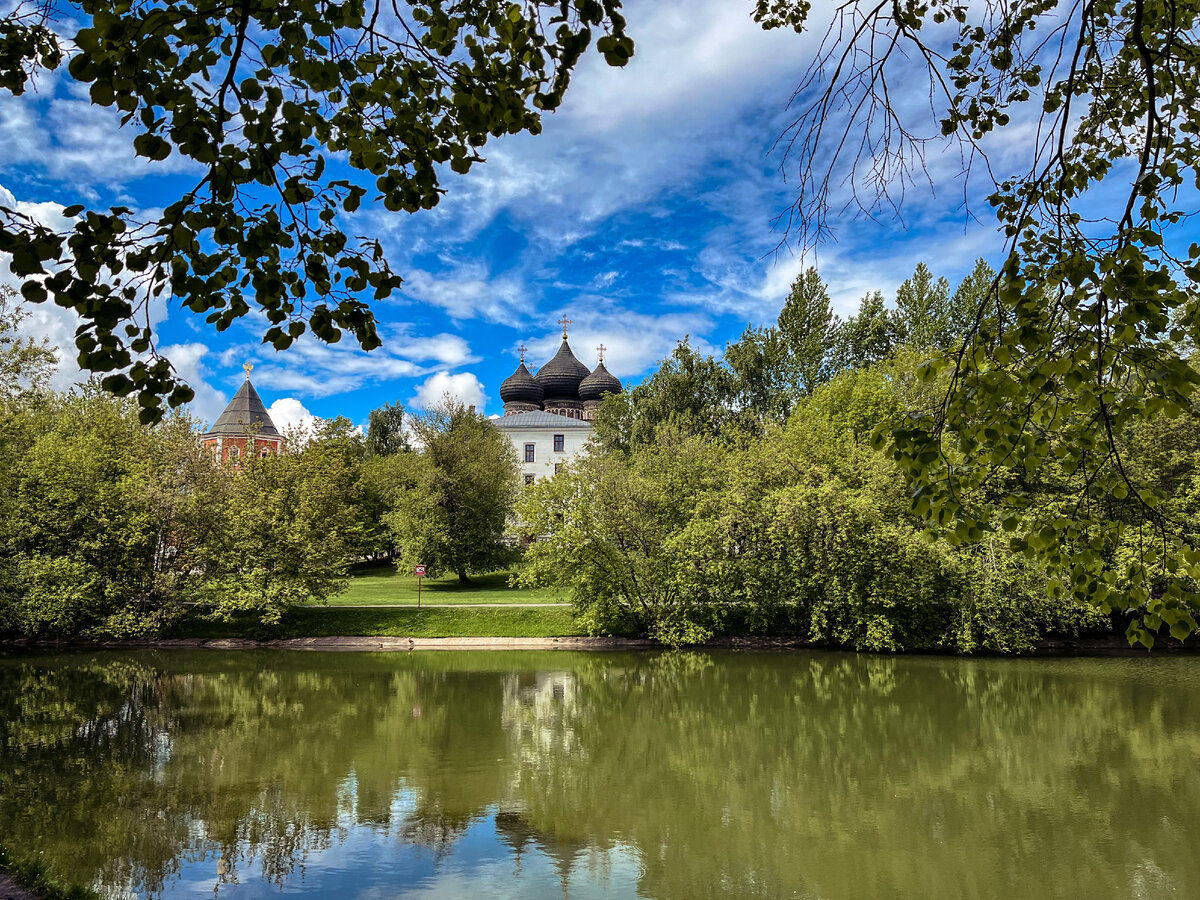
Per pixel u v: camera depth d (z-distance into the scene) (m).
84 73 3.08
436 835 9.98
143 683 21.36
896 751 14.14
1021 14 4.56
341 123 3.77
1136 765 13.19
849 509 26.38
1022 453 3.73
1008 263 3.68
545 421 64.56
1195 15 4.13
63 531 27.89
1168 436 26.34
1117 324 3.35
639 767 13.11
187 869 8.85
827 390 40.16
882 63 3.97
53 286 3.11
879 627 25.88
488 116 3.58
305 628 29.47
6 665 24.50
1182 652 26.36
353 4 3.44
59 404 35.81
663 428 39.38
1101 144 4.70
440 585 43.34
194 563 29.14
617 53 3.18
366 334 3.91
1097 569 3.85
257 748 14.28
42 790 11.72
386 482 47.22
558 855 9.33
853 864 9.10
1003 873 8.83
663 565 28.45
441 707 18.06
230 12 3.17
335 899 8.09
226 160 3.28
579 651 27.52
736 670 23.31
